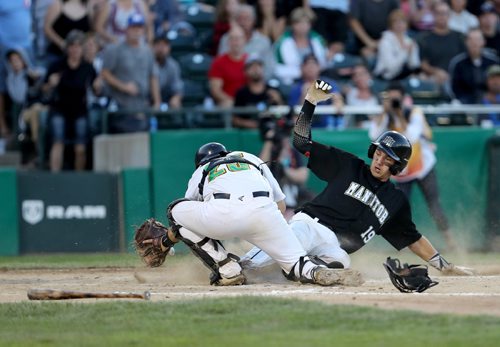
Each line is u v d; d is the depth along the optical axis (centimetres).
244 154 2695
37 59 5394
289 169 4738
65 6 5372
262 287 2592
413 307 2152
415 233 2866
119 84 5112
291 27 5544
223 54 5281
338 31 5831
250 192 2580
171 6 5800
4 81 5266
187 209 2630
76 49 5028
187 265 3225
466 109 5178
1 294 2658
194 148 4888
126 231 4850
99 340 1844
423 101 5541
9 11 5247
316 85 2755
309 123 2798
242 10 5397
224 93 5269
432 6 5988
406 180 4731
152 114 5072
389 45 5572
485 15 5994
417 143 4716
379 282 2736
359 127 5106
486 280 2759
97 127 5166
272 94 5125
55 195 4809
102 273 3334
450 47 5722
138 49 5138
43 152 5159
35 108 5262
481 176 5066
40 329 1989
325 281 2555
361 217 2770
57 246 4809
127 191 4862
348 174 2786
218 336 1855
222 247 2677
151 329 1945
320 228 2756
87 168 5175
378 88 5531
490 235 5031
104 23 5400
